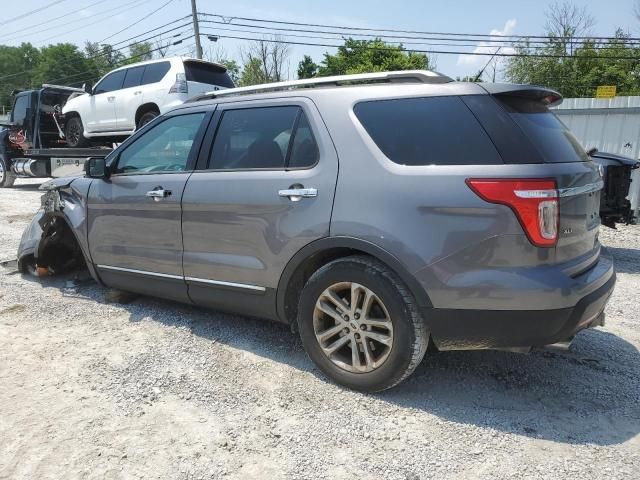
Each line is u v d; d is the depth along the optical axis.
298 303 3.45
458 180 2.85
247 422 2.98
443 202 2.86
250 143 3.73
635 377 3.54
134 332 4.22
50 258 5.58
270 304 3.61
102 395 3.24
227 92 4.09
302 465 2.61
